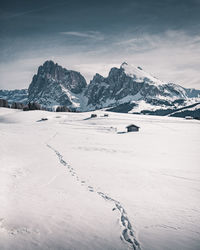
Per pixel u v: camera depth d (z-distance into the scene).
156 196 15.15
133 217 11.55
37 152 34.25
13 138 53.47
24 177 19.20
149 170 23.62
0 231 9.09
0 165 23.08
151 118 151.00
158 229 10.29
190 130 97.31
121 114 166.12
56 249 8.10
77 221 10.71
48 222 10.38
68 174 20.95
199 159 31.22
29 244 8.27
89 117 147.00
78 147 43.00
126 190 16.41
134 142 55.38
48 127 98.38
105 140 59.16
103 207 12.85
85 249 8.29
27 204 12.55
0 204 12.16
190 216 11.85
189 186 17.80
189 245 8.94
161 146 47.59
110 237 9.33
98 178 19.73
